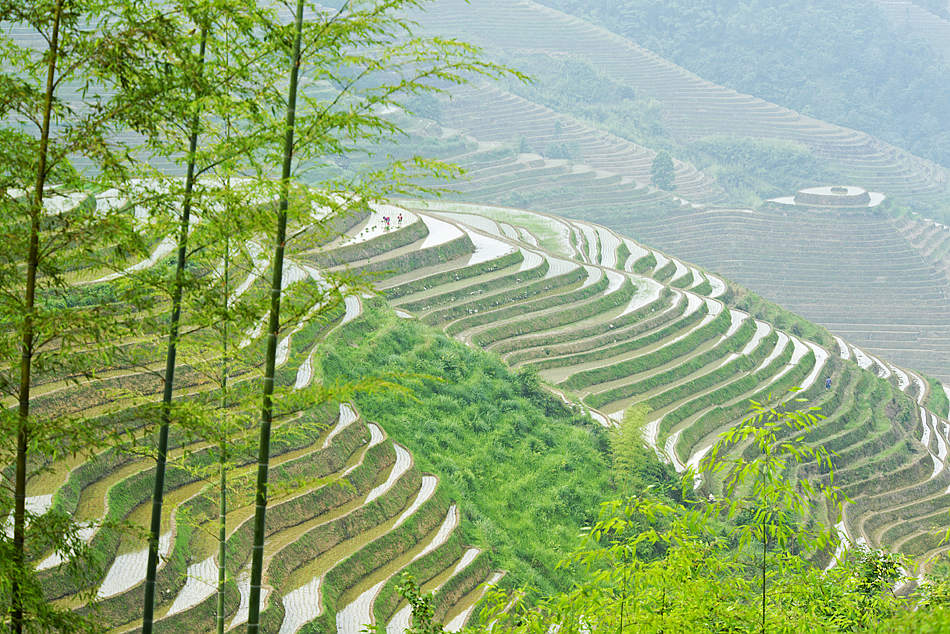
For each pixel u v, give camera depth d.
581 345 93.81
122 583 36.69
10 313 17.53
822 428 95.00
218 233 19.16
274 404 19.11
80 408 43.09
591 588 17.33
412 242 97.69
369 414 60.00
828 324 193.62
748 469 16.72
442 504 53.75
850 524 80.56
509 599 19.69
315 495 48.16
